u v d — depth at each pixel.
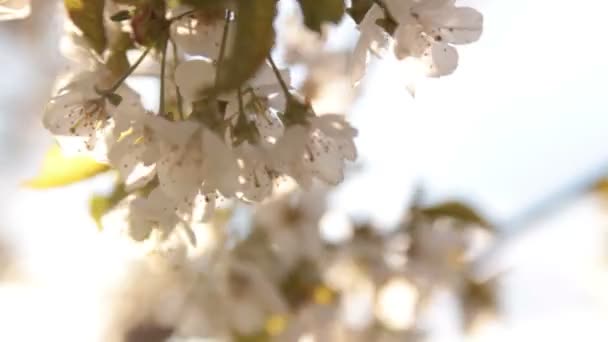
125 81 0.66
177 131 0.64
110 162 0.65
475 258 0.91
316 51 0.81
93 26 0.64
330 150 0.66
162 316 0.90
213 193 0.65
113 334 0.93
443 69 0.67
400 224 0.88
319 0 0.62
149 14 0.64
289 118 0.65
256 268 0.84
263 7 0.60
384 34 0.66
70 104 0.66
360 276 0.88
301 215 0.86
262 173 0.65
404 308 0.89
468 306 0.91
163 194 0.65
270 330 0.86
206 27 0.64
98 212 0.69
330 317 0.86
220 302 0.85
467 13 0.67
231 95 0.64
